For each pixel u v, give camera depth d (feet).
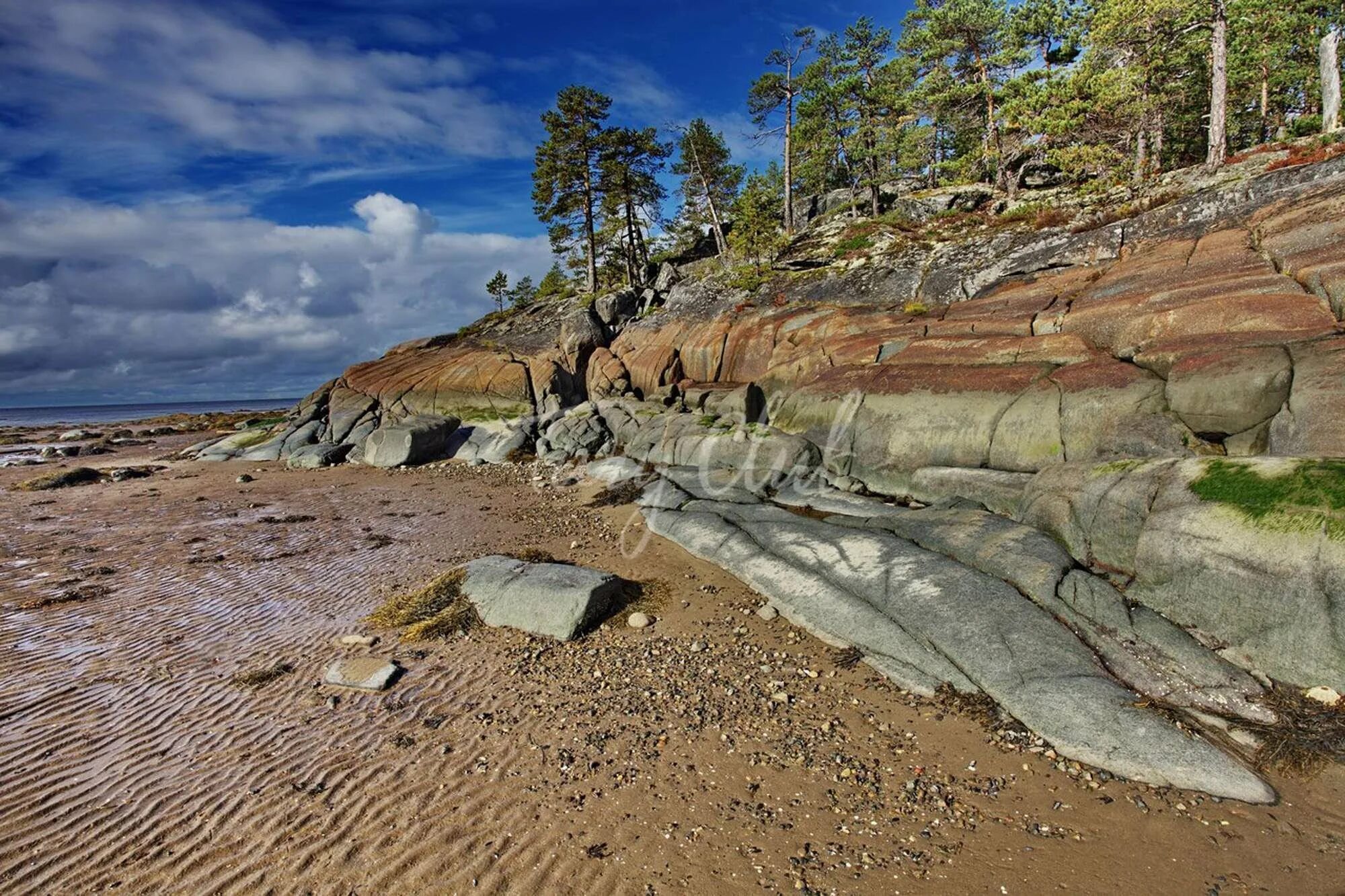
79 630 36.17
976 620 29.91
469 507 65.82
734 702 28.45
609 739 25.80
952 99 126.72
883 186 170.19
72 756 24.40
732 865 19.33
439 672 31.30
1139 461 34.81
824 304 95.66
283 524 60.95
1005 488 43.52
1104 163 99.50
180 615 38.40
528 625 35.68
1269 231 53.01
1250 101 130.41
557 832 20.68
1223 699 24.58
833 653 32.58
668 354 104.94
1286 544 25.81
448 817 21.31
